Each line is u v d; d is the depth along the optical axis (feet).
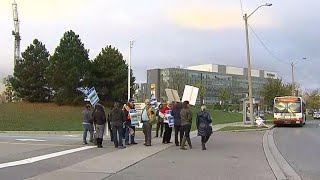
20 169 37.99
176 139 62.80
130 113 63.52
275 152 57.11
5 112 153.89
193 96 77.56
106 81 181.47
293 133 105.91
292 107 148.15
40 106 167.22
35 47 174.81
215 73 439.63
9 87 225.56
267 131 112.78
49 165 40.78
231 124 148.77
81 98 169.68
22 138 75.41
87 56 175.73
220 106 352.28
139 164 42.60
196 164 43.19
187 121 58.65
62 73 167.32
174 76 310.24
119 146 59.16
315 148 65.10
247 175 36.78
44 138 76.38
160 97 304.71
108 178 34.04
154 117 62.34
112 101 183.93
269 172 38.73
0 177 33.63
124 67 185.47
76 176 34.55
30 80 171.22
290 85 239.30
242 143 70.69
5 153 50.01
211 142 72.08
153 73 330.13
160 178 34.42
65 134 94.43
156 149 56.75
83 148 57.16
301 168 43.04
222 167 41.34
